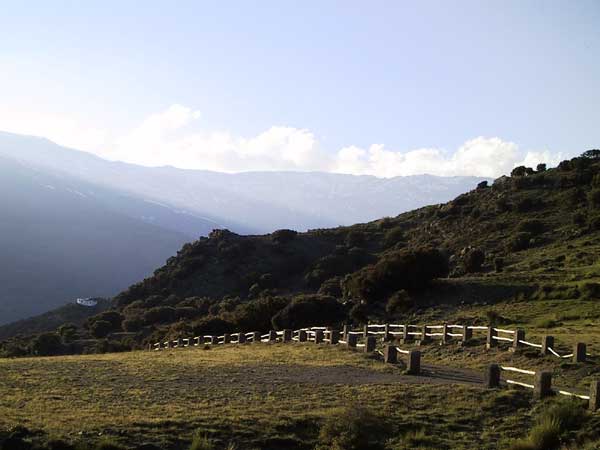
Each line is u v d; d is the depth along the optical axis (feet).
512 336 104.58
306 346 121.29
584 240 246.68
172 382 79.36
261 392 71.77
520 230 282.97
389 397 67.10
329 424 55.88
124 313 317.63
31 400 66.39
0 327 419.33
